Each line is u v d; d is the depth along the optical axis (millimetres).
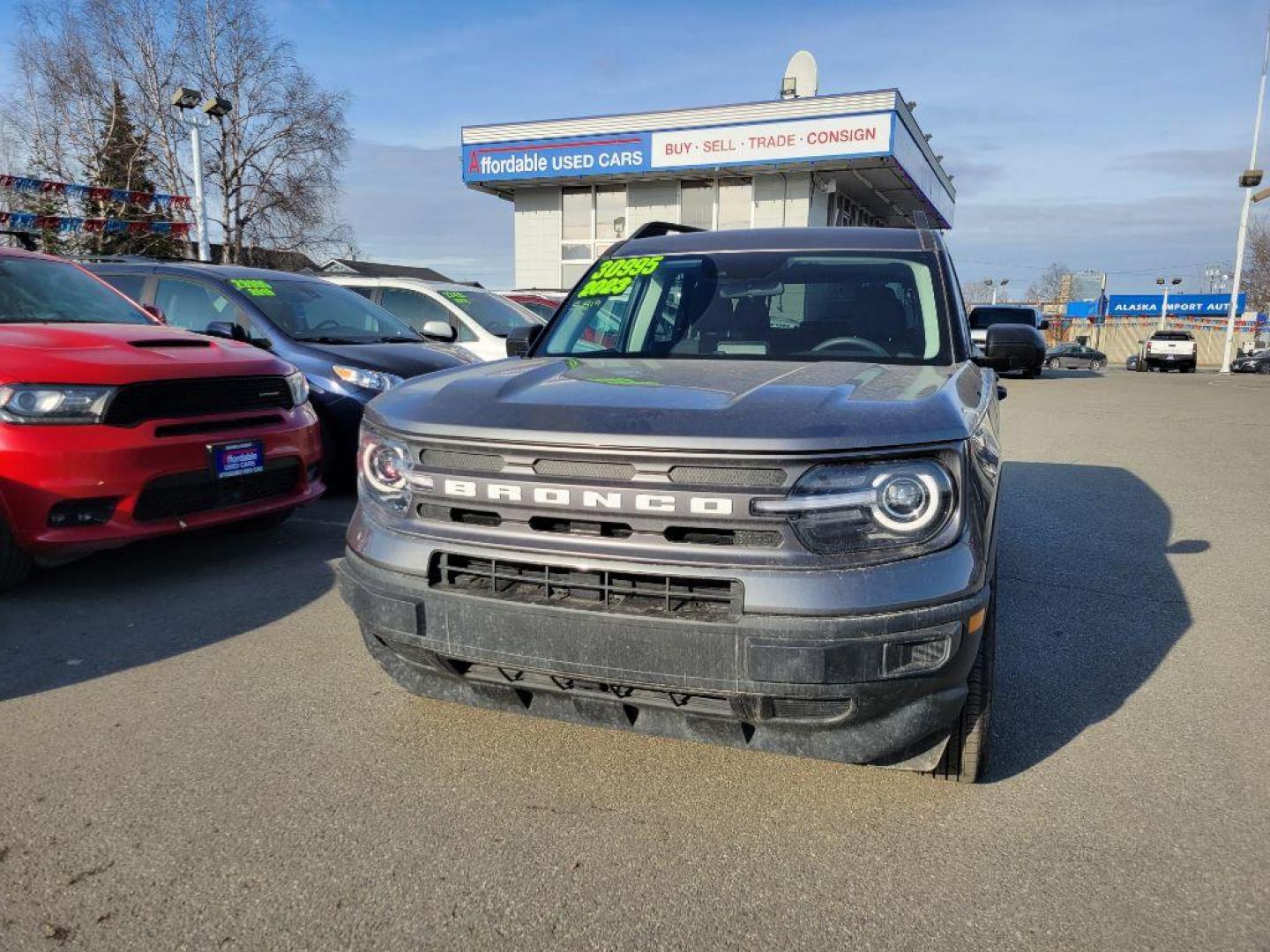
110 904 2154
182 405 4430
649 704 2367
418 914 2131
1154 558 5395
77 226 21172
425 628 2475
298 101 34656
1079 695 3408
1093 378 23562
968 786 2715
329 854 2361
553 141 22766
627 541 2271
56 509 4039
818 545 2182
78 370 4113
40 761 2828
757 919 2119
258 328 6918
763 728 2361
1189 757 2918
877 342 3369
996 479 2678
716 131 21359
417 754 2898
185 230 23906
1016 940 2053
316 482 5262
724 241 4074
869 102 20031
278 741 2971
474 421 2465
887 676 2162
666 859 2354
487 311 10188
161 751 2898
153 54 32656
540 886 2238
